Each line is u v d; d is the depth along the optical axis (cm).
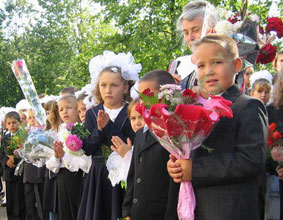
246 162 218
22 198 643
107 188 377
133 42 1305
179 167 230
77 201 455
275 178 333
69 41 3241
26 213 607
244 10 381
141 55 1309
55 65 3198
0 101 3431
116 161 356
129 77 390
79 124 397
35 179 557
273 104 346
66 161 426
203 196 230
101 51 1372
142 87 309
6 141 668
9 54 3428
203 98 222
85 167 417
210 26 340
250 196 227
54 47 3334
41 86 3083
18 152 517
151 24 1321
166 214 259
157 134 229
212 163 224
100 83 389
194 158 235
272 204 333
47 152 482
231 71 242
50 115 521
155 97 220
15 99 3469
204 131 220
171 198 258
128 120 380
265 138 227
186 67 350
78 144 371
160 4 1334
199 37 343
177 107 209
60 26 3331
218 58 236
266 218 334
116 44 1358
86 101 438
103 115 363
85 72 1858
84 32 3103
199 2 354
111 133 365
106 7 1398
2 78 3409
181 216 234
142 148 291
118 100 388
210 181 224
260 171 221
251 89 500
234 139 228
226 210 222
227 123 230
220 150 229
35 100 509
